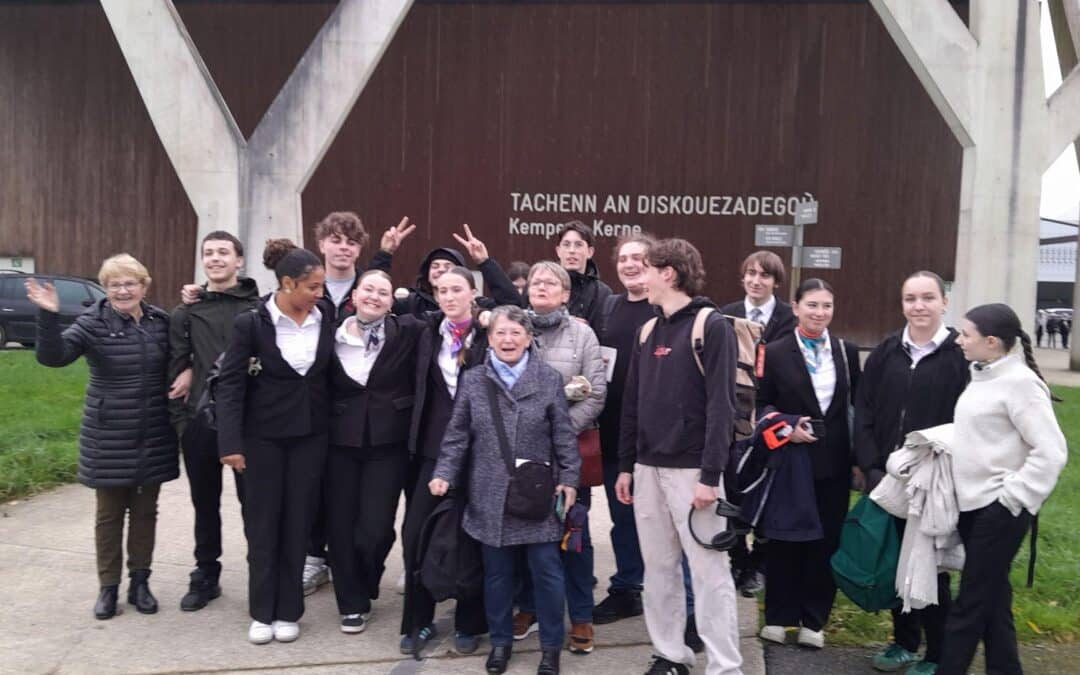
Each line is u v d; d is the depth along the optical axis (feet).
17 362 44.24
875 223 58.29
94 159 64.80
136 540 15.29
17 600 15.67
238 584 16.70
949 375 12.96
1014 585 16.57
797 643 14.37
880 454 13.44
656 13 58.65
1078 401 39.93
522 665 13.51
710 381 11.91
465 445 13.46
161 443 15.11
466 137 60.70
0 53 64.75
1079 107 39.32
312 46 35.27
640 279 15.38
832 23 57.41
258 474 14.07
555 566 13.07
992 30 38.55
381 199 61.62
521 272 22.11
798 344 14.23
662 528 12.64
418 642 13.82
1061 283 128.88
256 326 13.88
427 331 14.66
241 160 35.68
